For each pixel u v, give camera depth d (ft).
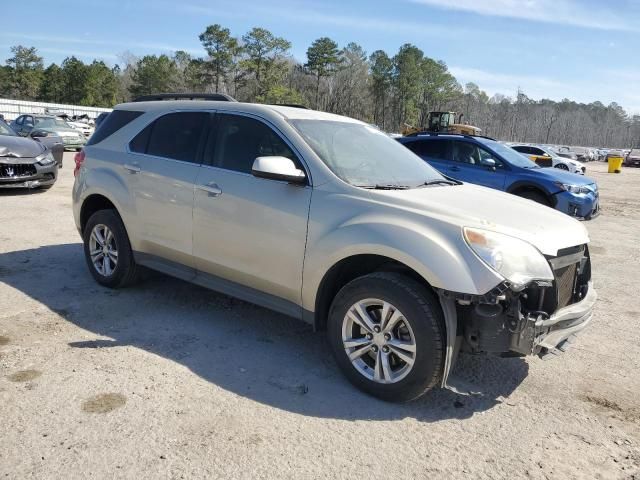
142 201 15.71
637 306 19.16
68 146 72.79
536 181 32.96
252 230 13.08
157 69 325.01
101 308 15.66
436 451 9.66
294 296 12.65
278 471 8.82
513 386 12.38
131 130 16.78
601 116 529.45
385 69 372.17
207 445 9.41
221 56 284.00
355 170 12.96
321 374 12.39
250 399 11.08
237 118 14.30
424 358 10.57
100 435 9.49
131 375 11.75
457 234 10.57
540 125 452.76
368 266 12.30
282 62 296.51
